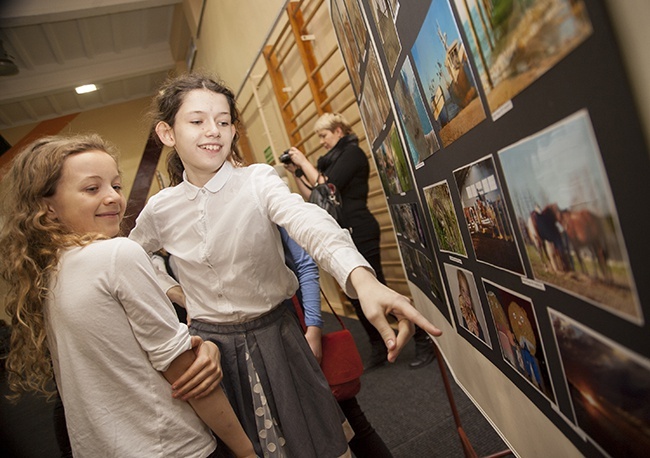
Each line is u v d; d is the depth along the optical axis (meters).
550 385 0.43
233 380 0.90
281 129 3.86
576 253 0.31
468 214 0.53
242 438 0.80
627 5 0.22
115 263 0.67
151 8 5.19
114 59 5.98
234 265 0.89
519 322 0.47
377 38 0.74
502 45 0.34
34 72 5.60
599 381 0.33
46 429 2.73
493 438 1.45
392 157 0.91
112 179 0.77
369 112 1.04
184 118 0.89
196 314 0.96
